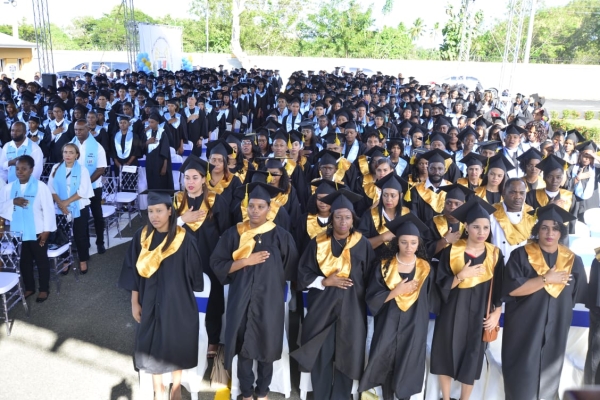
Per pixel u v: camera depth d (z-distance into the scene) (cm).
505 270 351
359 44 4059
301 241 445
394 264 349
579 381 380
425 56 4088
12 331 472
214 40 4041
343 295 358
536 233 346
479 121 902
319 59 3253
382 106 1212
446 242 409
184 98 1166
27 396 384
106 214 650
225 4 4044
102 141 805
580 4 3950
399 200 425
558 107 2611
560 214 339
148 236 352
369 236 432
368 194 546
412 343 348
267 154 686
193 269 356
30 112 945
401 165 670
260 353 359
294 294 474
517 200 418
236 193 464
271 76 2234
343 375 373
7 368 417
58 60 2947
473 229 341
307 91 1350
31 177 505
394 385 353
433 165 514
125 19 2067
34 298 534
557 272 332
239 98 1437
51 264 613
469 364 348
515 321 348
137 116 1066
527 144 839
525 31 3634
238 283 358
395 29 4297
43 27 1513
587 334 388
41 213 509
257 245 360
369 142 716
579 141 768
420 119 1112
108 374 416
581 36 3803
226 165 507
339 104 1126
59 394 388
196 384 387
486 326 346
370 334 382
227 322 358
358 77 2094
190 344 358
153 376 363
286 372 394
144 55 2042
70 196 567
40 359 431
